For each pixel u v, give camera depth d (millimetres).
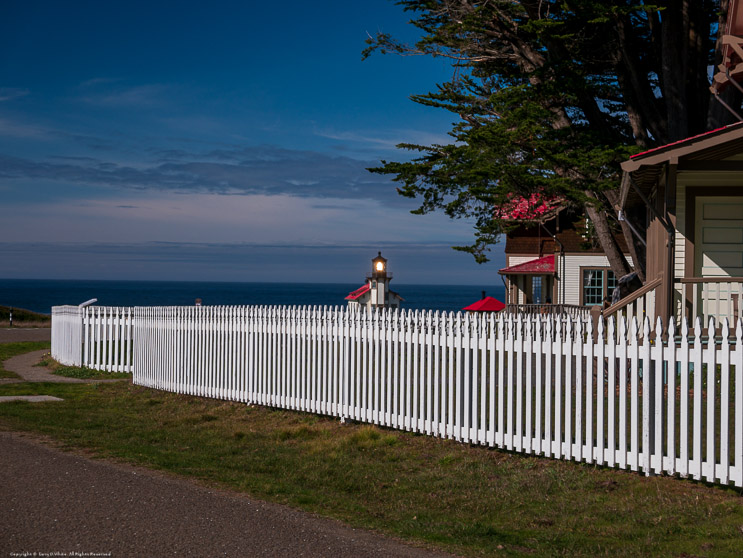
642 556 5383
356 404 10664
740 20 14641
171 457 8484
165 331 14820
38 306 149000
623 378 7527
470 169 16188
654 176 13523
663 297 12023
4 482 6676
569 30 17734
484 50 19250
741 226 13477
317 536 5477
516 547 5602
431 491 7461
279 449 9469
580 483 7391
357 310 10719
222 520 5762
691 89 18359
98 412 12227
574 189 15672
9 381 16438
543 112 16266
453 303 173625
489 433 8758
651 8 15586
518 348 8438
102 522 5562
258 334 12539
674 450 7145
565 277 31906
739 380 6656
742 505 6496
